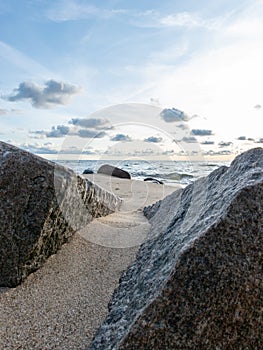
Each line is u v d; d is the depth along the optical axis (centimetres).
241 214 162
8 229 237
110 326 175
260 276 149
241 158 220
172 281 155
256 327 144
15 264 237
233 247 156
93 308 221
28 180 242
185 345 144
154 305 152
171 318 149
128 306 180
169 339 145
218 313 147
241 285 148
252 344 143
